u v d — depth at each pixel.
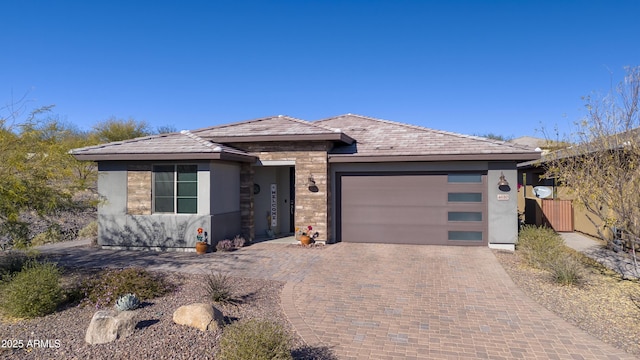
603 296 7.49
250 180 14.23
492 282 8.49
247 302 7.09
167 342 5.03
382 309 6.81
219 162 12.77
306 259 10.95
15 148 8.51
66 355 4.78
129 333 5.26
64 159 9.52
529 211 18.69
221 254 11.70
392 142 14.53
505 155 12.31
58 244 13.73
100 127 36.12
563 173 9.42
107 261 10.71
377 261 10.69
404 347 5.32
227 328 5.08
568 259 9.19
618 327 5.98
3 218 8.64
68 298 7.04
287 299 7.30
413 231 13.51
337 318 6.38
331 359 4.95
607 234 12.78
